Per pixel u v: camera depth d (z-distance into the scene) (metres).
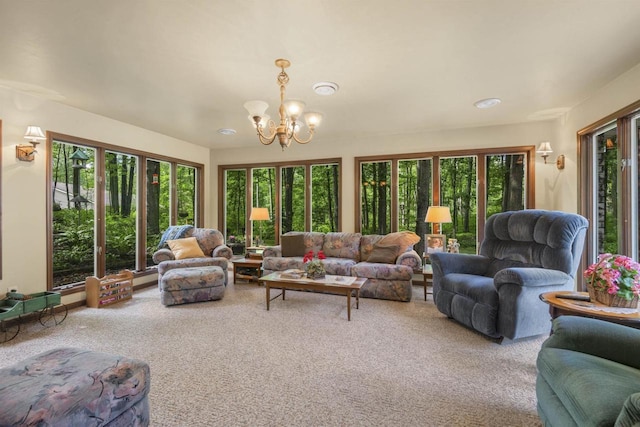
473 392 1.90
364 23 2.02
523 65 2.61
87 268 3.94
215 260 4.36
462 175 4.66
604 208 3.25
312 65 2.59
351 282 3.35
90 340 2.68
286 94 3.20
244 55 2.42
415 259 3.98
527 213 3.07
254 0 1.79
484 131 4.47
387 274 3.92
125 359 1.51
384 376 2.08
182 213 5.44
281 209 5.67
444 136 4.66
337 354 2.40
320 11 1.89
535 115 3.96
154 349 2.49
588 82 2.95
